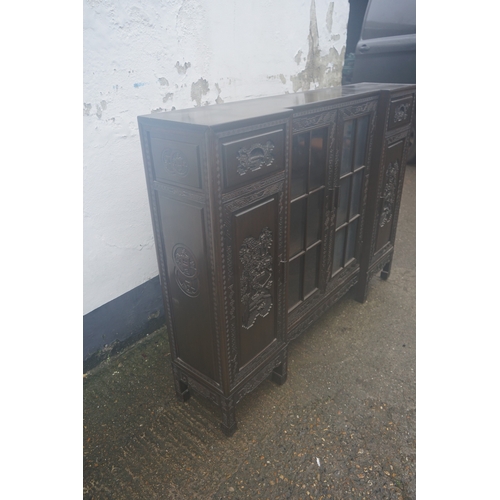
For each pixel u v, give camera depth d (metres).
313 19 2.61
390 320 2.19
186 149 1.08
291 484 1.33
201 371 1.49
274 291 1.50
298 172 1.53
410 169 4.48
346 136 1.78
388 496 1.28
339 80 3.13
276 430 1.53
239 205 1.19
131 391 1.74
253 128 1.14
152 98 1.74
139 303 2.00
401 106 2.00
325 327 2.14
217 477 1.35
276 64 2.41
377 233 2.22
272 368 1.63
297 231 1.64
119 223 1.78
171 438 1.50
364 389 1.72
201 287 1.29
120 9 1.52
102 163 1.64
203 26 1.86
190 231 1.21
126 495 1.30
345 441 1.48
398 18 3.61
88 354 1.83
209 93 2.00
